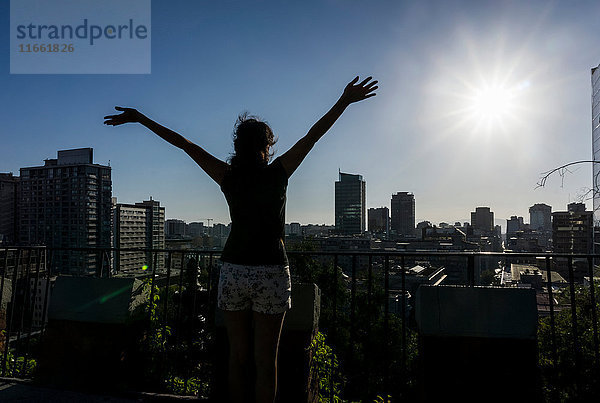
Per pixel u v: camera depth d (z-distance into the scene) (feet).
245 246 5.82
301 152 6.07
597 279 28.17
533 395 7.21
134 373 9.56
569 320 26.23
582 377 9.17
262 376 5.88
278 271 5.82
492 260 423.23
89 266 324.80
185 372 10.81
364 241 458.91
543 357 22.27
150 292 10.33
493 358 7.41
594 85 109.70
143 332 9.92
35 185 364.17
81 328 9.46
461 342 7.55
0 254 12.03
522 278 236.02
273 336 5.89
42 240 359.25
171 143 6.66
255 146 6.07
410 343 25.16
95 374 9.21
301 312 8.06
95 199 354.54
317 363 9.09
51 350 9.57
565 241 205.46
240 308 5.99
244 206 5.87
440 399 7.54
